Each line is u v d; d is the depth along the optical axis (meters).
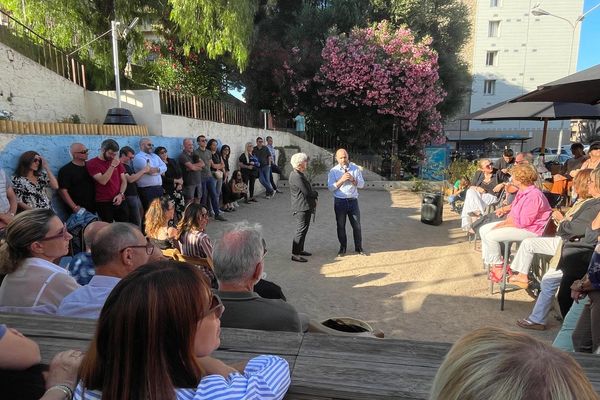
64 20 10.17
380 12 18.55
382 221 9.17
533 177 4.45
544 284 3.87
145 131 8.39
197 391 1.00
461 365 0.73
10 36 8.03
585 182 3.96
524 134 30.36
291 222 9.02
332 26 17.64
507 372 0.68
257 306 2.17
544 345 0.74
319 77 16.75
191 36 11.55
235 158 12.44
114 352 0.95
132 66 12.45
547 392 0.65
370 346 1.43
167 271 1.02
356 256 6.46
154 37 14.30
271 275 5.61
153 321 0.94
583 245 3.38
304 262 6.19
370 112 17.08
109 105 9.09
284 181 14.91
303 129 17.41
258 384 1.09
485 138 28.98
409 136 17.70
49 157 5.64
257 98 18.23
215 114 11.79
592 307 2.78
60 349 1.47
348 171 6.41
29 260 2.29
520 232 4.43
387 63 15.88
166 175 7.76
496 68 30.16
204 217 3.90
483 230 4.92
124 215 6.10
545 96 6.16
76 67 9.39
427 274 5.60
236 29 11.48
